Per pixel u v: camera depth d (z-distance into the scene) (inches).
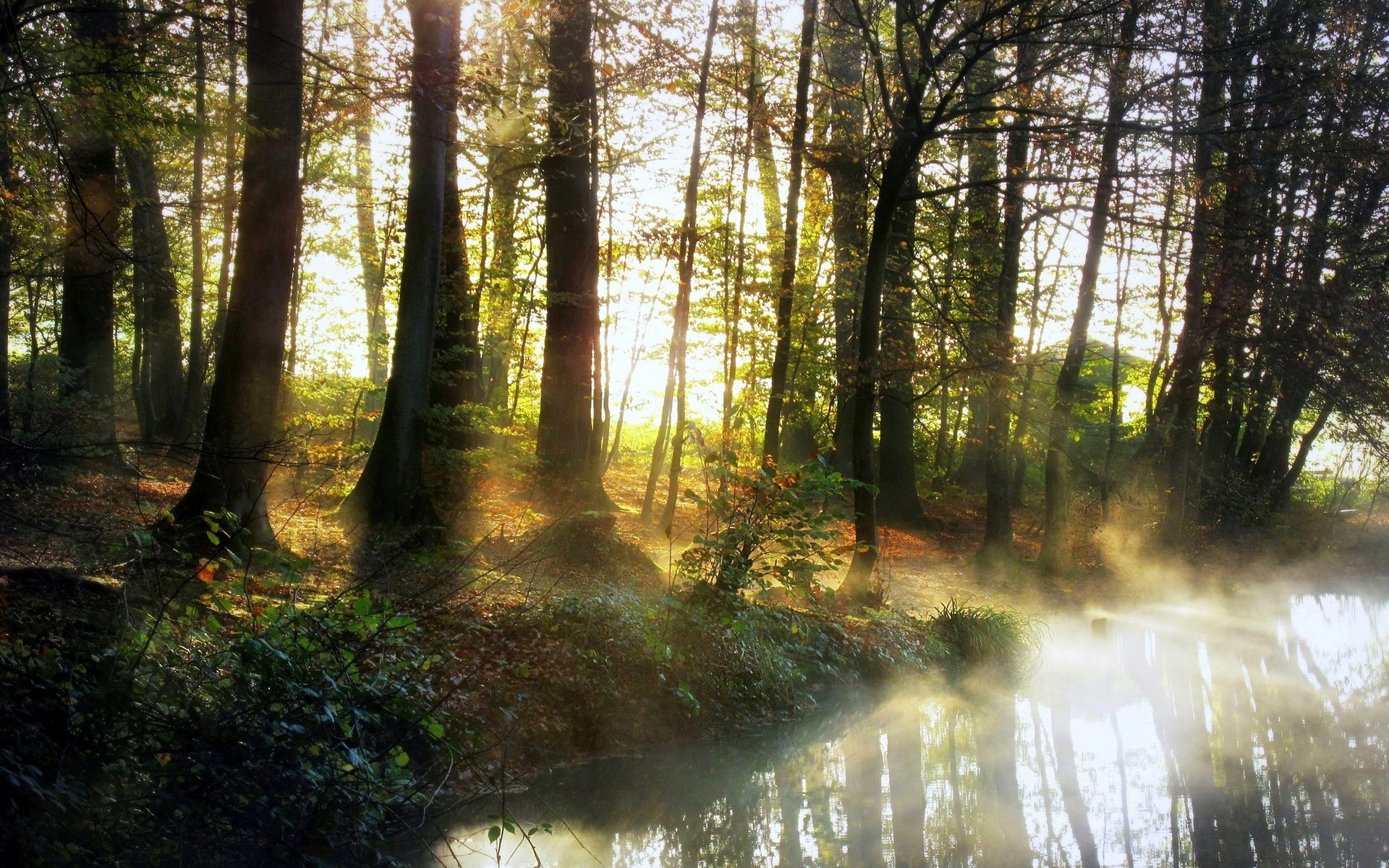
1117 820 344.8
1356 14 659.4
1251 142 687.7
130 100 400.2
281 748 219.8
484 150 494.0
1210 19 604.1
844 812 346.6
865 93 772.0
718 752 402.9
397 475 585.6
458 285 743.1
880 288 645.9
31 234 429.7
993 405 848.9
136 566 266.8
